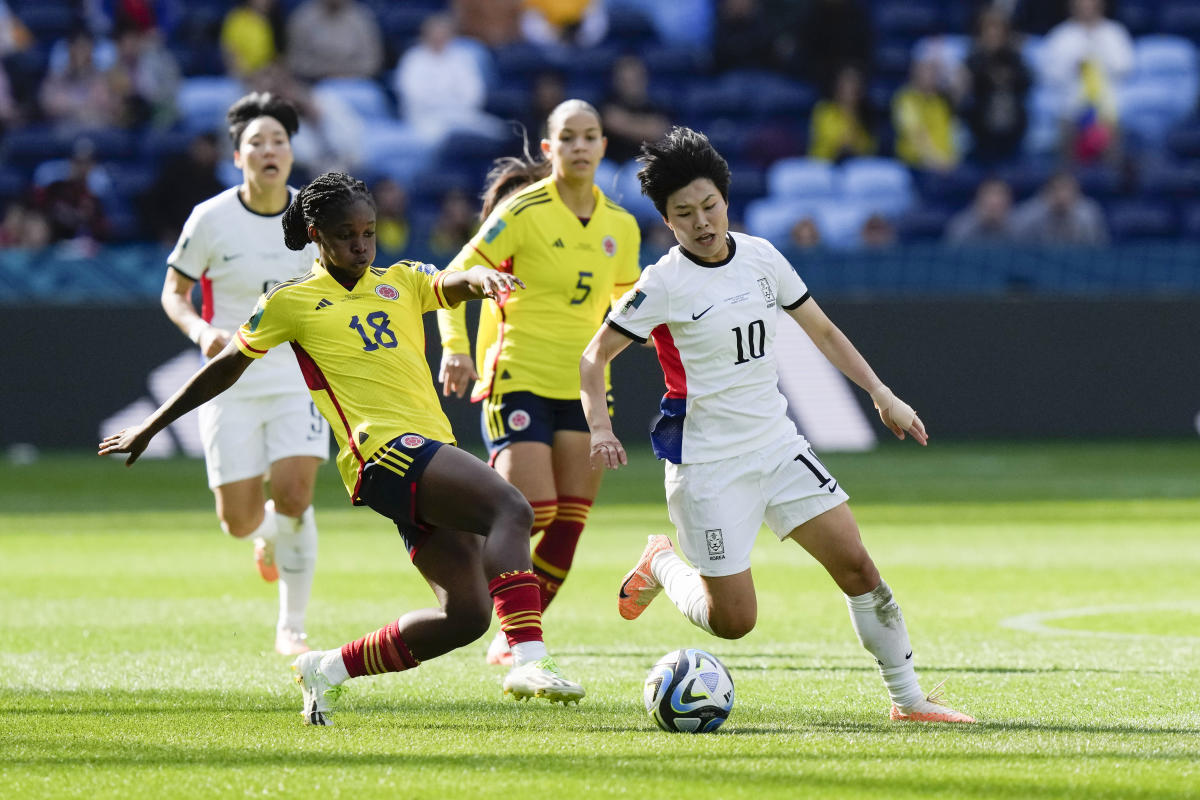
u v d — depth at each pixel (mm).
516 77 80000
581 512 25391
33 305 60562
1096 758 15758
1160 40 83812
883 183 74125
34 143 74000
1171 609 28672
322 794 14320
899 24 83750
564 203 25203
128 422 60594
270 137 25922
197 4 80875
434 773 15172
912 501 47094
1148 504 46062
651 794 14211
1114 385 62656
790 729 17844
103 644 25344
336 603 30141
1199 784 14508
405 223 69438
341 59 77500
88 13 79000
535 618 16969
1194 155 78250
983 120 75688
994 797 14023
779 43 78938
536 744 16766
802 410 61469
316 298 18234
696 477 18844
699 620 19516
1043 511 44688
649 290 18828
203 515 45406
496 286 18109
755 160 75250
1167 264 63156
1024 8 83562
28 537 40750
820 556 18469
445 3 84250
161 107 74875
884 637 18391
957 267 63219
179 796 14344
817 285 63125
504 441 24953
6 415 60500
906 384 62031
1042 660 23156
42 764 15789
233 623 27734
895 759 15766
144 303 60750
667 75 80312
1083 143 76438
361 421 17828
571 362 25062
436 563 17609
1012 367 62344
